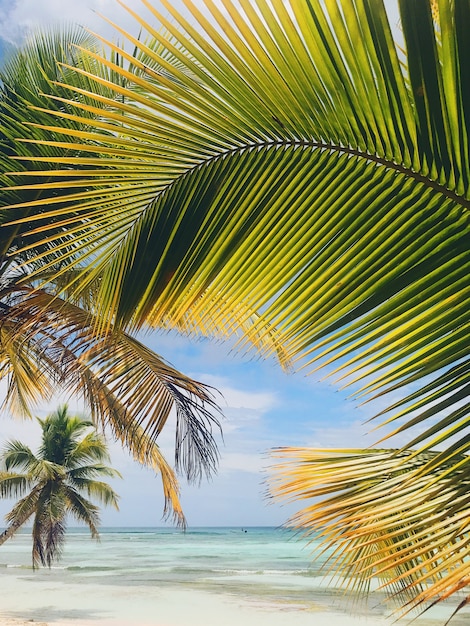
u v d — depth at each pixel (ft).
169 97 4.48
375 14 3.74
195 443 22.03
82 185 4.99
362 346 4.25
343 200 4.44
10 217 17.90
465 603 4.19
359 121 4.16
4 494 85.87
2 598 82.02
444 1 3.61
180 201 5.04
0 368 27.84
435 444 3.80
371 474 7.08
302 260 4.62
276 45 4.00
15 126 17.24
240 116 4.49
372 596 77.66
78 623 60.75
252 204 4.76
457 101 3.79
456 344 4.00
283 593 88.28
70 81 17.90
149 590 91.25
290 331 4.56
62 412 103.35
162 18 4.13
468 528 4.81
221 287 5.05
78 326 20.16
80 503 90.07
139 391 22.26
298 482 7.45
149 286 5.34
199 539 309.22
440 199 4.16
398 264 4.25
